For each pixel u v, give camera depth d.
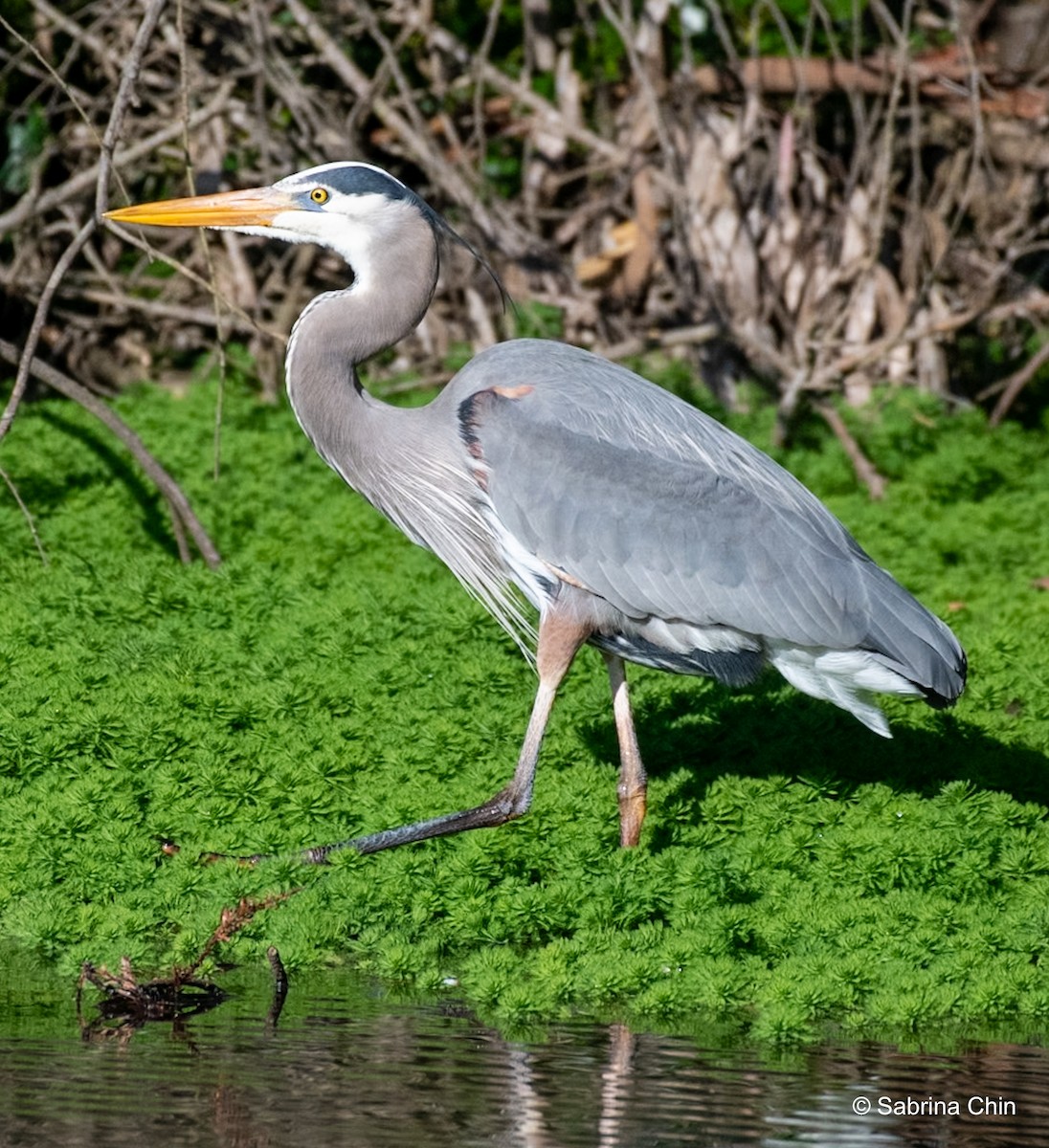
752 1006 9.60
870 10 25.12
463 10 25.97
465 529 11.86
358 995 9.54
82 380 23.55
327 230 11.91
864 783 12.27
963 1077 8.59
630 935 10.23
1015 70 24.64
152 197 24.33
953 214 25.42
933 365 24.92
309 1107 7.84
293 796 11.56
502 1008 9.27
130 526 17.64
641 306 24.50
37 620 14.16
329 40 22.53
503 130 25.30
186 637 14.13
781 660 11.40
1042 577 18.20
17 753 11.91
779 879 10.95
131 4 22.47
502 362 11.78
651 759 12.62
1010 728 13.41
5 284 22.33
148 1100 7.86
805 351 23.38
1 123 24.59
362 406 11.89
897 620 11.06
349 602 14.91
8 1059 8.34
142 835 11.14
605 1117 7.87
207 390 22.38
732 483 11.33
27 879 10.66
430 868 10.85
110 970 9.39
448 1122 7.73
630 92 25.22
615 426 11.39
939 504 21.11
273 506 18.84
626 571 11.16
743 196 23.97
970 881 10.95
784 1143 7.65
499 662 13.80
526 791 10.88
